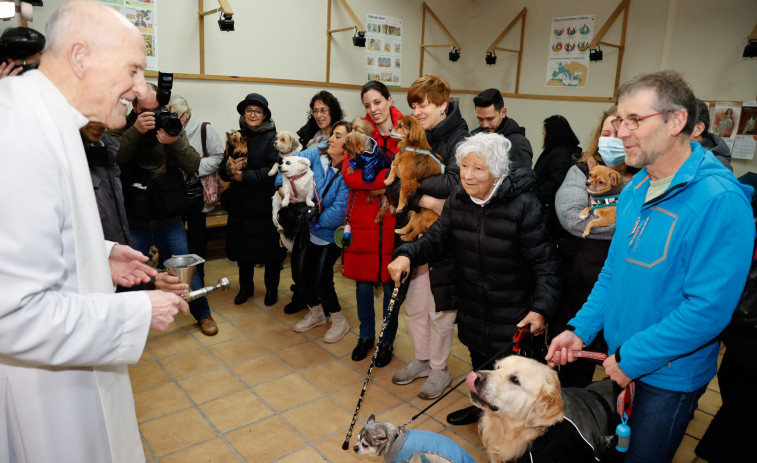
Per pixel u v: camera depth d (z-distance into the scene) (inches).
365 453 65.1
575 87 214.5
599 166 79.7
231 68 176.7
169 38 161.6
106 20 40.6
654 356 50.1
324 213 116.9
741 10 167.2
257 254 138.6
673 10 182.5
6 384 40.9
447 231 89.4
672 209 50.4
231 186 137.5
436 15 233.8
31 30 75.5
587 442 55.7
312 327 133.0
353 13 193.0
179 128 102.6
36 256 36.3
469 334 88.4
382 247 108.8
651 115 48.9
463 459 62.5
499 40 228.8
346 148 105.3
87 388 43.9
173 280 55.8
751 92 167.9
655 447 55.3
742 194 47.9
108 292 44.4
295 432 90.5
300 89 195.9
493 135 77.9
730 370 62.7
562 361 61.6
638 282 53.6
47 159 37.7
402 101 232.7
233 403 99.1
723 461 64.0
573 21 210.8
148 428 90.4
